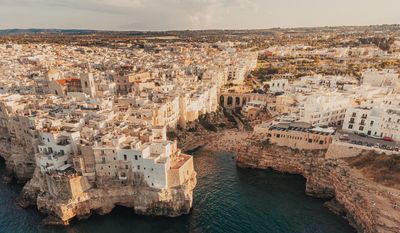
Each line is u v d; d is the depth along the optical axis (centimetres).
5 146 13238
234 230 9175
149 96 16688
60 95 17150
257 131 13538
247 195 11062
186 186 9775
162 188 9531
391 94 17238
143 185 9712
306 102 14712
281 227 9331
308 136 12412
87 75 16462
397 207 8769
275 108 18825
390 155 10494
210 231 9131
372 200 9162
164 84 19288
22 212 9969
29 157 11688
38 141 10750
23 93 17012
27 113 12200
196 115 17412
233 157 14288
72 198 9331
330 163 11294
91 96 16488
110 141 9662
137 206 9738
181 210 9781
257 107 19625
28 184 10581
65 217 9275
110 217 9700
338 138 12006
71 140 10156
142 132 10806
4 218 9662
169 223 9450
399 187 9400
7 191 11294
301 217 9806
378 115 12319
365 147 11062
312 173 11606
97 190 9662
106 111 12662
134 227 9275
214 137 16575
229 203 10544
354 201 9550
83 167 9669
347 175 10431
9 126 12400
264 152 12988
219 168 13200
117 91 19575
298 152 12506
